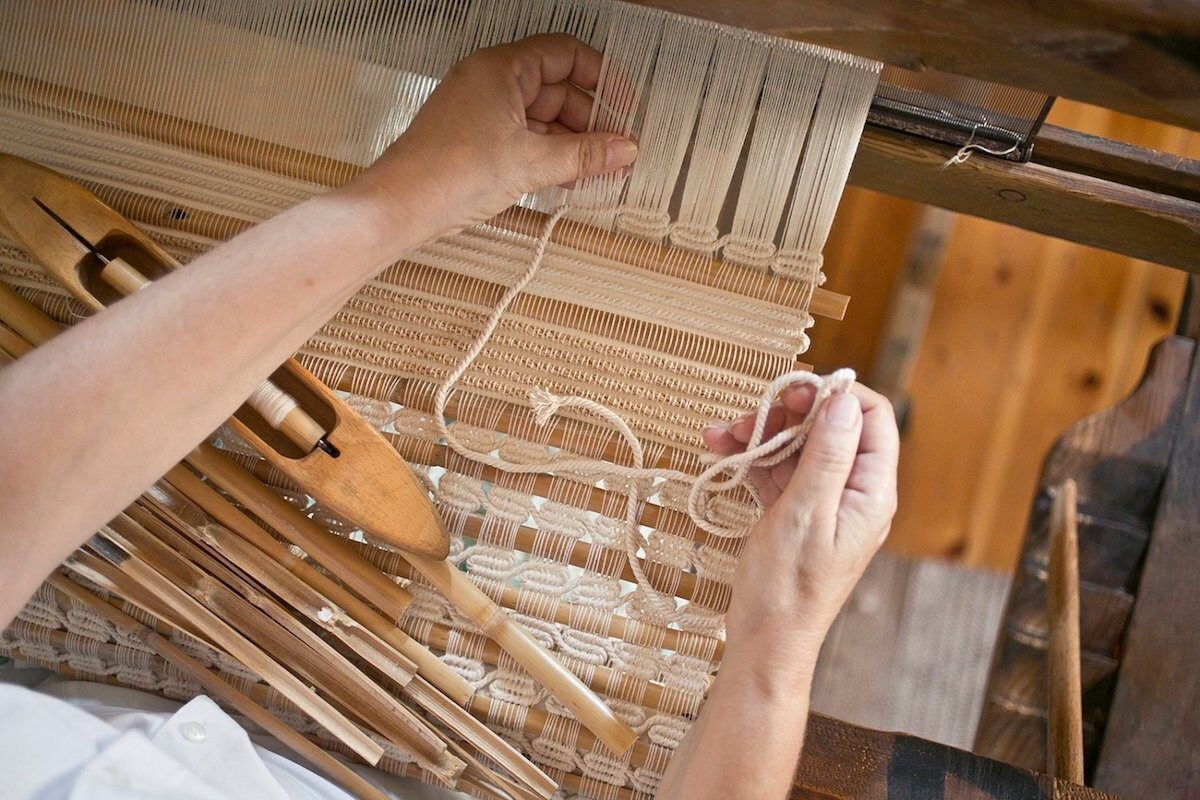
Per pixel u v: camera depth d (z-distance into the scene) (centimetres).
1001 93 84
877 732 93
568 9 82
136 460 60
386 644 90
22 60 90
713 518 86
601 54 81
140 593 90
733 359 86
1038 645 142
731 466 81
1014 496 208
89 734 79
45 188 81
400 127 88
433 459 90
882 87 88
